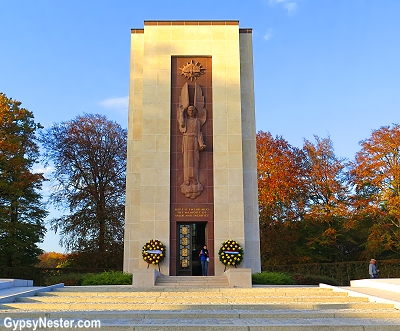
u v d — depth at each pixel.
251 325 12.88
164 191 28.94
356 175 42.03
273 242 43.19
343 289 20.34
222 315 14.84
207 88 30.72
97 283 26.16
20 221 39.00
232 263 27.42
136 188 30.23
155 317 14.70
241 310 15.91
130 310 15.84
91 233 42.53
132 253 29.31
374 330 12.80
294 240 43.56
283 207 44.94
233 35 31.39
